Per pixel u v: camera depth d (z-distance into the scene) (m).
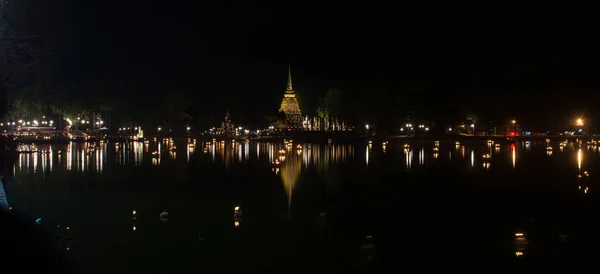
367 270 18.94
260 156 70.75
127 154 74.19
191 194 35.31
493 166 53.50
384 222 26.42
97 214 28.28
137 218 27.14
